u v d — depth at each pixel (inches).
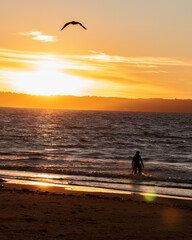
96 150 2827.3
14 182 1263.5
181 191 1157.1
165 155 2524.6
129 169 1692.9
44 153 2460.6
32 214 729.0
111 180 1352.1
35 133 4736.7
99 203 887.7
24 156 2234.3
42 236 571.5
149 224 690.8
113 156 2361.0
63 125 7012.8
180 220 733.9
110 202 909.8
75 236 580.7
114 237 585.3
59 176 1429.6
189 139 4468.5
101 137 4392.2
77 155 2385.6
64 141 3678.6
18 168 1625.2
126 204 892.6
